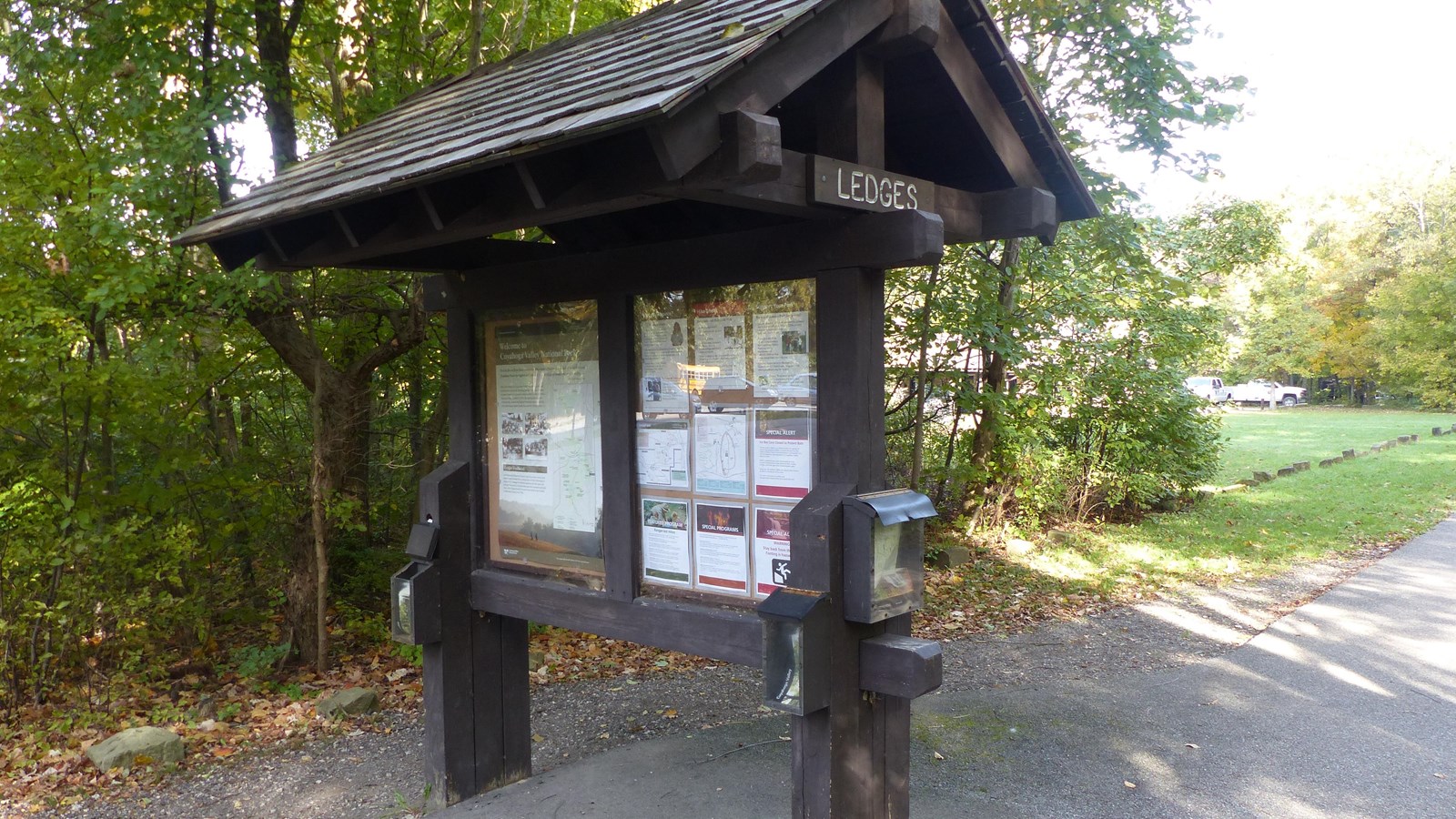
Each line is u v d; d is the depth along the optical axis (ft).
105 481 18.84
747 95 7.24
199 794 14.28
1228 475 55.67
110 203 17.80
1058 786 13.84
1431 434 84.12
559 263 11.37
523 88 11.20
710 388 10.17
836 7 7.97
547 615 11.80
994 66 9.52
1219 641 22.27
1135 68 23.84
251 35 22.53
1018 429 33.47
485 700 13.19
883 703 9.37
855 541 8.60
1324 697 17.90
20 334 17.06
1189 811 12.98
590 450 11.56
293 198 10.75
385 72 25.41
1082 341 35.47
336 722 17.46
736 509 9.97
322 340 23.68
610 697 18.79
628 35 11.78
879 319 9.12
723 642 9.89
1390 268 133.80
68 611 17.72
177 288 19.61
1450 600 25.86
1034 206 9.92
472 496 12.75
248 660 20.25
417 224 9.82
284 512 22.47
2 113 20.88
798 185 8.14
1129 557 32.50
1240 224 40.01
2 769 15.30
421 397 28.48
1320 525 38.17
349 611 23.61
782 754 14.97
